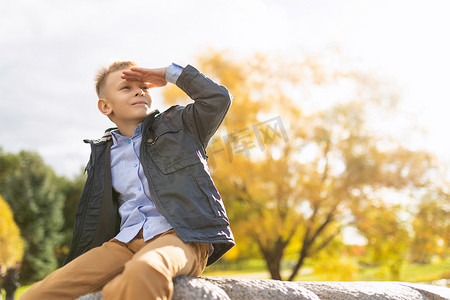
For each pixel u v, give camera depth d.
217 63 14.11
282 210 14.30
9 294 8.62
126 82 2.28
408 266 14.50
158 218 1.98
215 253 2.11
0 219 17.12
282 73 13.92
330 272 14.75
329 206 13.58
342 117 13.81
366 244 14.30
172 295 1.72
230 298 1.91
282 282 2.07
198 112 2.09
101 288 1.95
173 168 1.99
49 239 28.03
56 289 1.87
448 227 13.28
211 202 1.96
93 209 2.19
